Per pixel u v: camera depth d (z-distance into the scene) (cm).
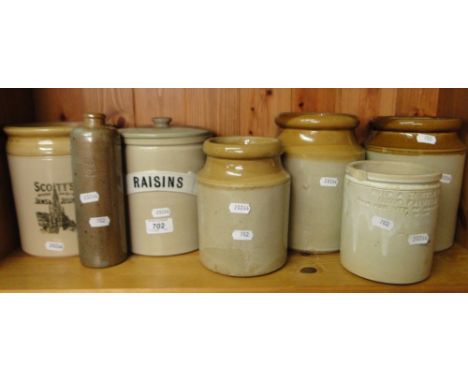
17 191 90
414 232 76
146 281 81
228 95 104
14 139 87
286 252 88
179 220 91
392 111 106
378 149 91
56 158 86
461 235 99
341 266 88
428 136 88
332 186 88
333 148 88
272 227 81
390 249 77
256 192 78
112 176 84
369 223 78
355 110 106
